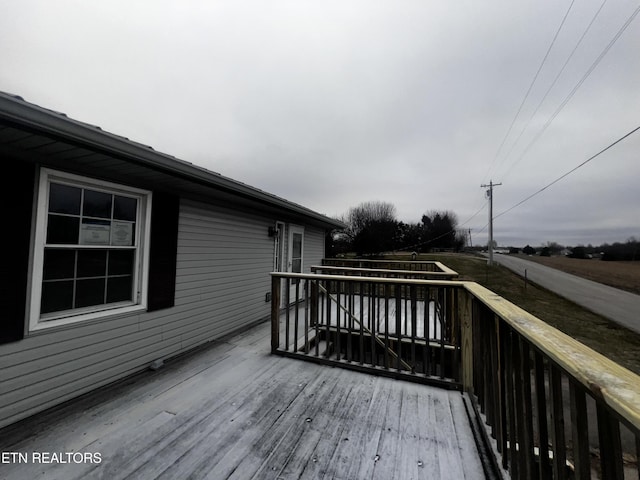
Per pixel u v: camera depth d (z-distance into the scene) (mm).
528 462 1300
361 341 3021
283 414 2186
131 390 2588
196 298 3828
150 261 3174
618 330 7672
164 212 3346
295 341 3340
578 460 869
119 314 2846
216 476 1597
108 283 2844
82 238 2611
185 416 2166
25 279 2193
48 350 2322
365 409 2254
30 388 2209
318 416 2160
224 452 1783
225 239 4430
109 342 2758
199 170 3031
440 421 2107
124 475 1604
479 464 1696
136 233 3090
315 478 1588
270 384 2666
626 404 629
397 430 2004
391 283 2871
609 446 757
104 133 2088
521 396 1390
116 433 1974
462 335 2557
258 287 5293
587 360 847
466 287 2412
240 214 4805
